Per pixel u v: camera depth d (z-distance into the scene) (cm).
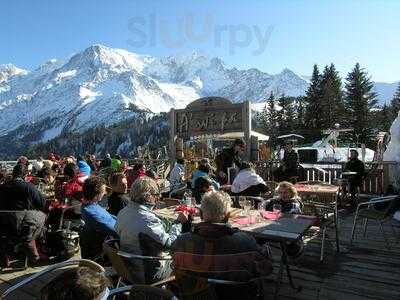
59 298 171
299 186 727
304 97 5703
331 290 411
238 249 274
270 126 6309
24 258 520
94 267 265
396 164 1009
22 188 482
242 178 642
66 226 549
